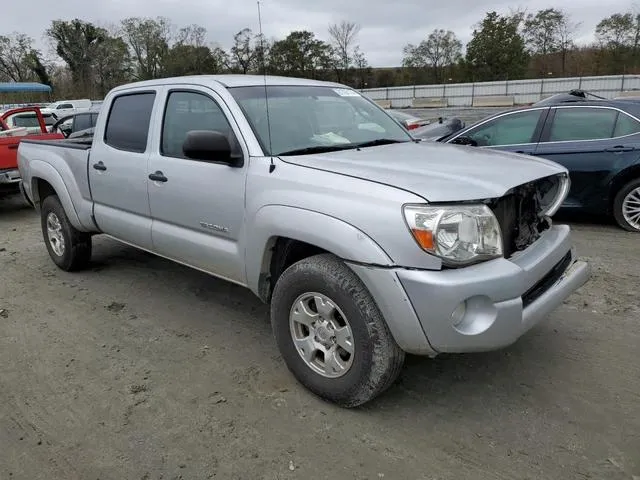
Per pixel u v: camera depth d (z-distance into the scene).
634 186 6.29
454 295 2.50
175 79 4.08
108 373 3.53
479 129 7.37
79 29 68.31
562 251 3.19
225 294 4.84
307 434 2.85
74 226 5.17
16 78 68.75
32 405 3.19
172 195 3.84
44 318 4.45
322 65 53.41
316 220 2.82
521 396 3.12
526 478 2.48
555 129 6.70
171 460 2.69
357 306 2.73
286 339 3.18
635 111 6.25
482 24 59.66
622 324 3.98
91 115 13.57
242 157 3.35
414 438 2.79
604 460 2.58
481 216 2.61
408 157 3.28
